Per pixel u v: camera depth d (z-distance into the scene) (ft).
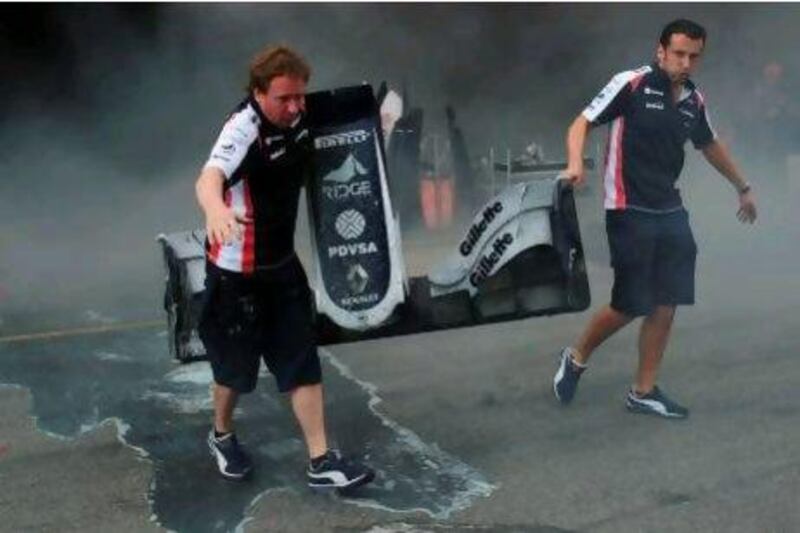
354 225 9.95
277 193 8.91
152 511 9.64
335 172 9.85
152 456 10.93
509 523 9.29
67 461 10.82
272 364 9.62
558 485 10.03
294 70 8.40
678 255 11.07
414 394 12.75
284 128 8.70
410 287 10.56
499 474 10.32
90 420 12.01
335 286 10.05
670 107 10.61
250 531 9.20
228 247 8.96
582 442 11.09
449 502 9.71
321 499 9.81
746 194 11.89
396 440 11.26
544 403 12.34
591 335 11.73
